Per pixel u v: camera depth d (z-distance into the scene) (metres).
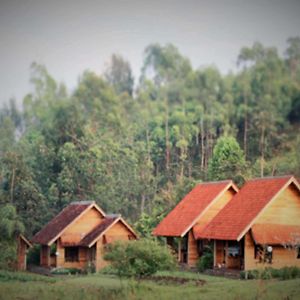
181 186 121.12
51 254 88.56
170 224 84.00
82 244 85.38
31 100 147.38
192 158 145.12
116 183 128.38
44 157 128.12
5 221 89.56
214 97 161.38
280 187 73.75
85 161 126.25
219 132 154.62
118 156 132.12
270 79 163.25
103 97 153.25
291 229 73.12
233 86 163.50
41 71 150.38
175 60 163.00
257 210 72.69
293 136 155.00
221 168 113.50
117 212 126.00
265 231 71.69
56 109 144.50
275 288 56.66
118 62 159.00
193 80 162.12
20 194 117.94
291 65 165.50
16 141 142.75
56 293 58.34
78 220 88.00
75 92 151.75
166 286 61.19
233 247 73.75
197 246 81.12
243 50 165.50
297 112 160.75
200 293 56.03
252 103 161.62
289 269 65.81
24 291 60.38
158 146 145.25
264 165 143.00
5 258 86.38
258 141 153.50
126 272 59.94
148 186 132.00
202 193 86.00
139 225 104.75
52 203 121.12
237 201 77.44
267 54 165.75
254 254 71.81
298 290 54.97
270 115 158.62
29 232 114.69
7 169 120.75
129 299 54.59
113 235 85.12
